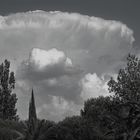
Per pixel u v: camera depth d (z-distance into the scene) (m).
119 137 38.28
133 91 47.59
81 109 59.62
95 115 51.66
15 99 69.88
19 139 39.06
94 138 42.94
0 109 68.56
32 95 43.03
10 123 47.56
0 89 69.62
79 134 43.34
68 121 46.66
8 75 71.06
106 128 43.16
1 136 42.09
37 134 38.44
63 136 40.94
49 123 40.09
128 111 39.19
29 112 42.28
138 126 37.78
